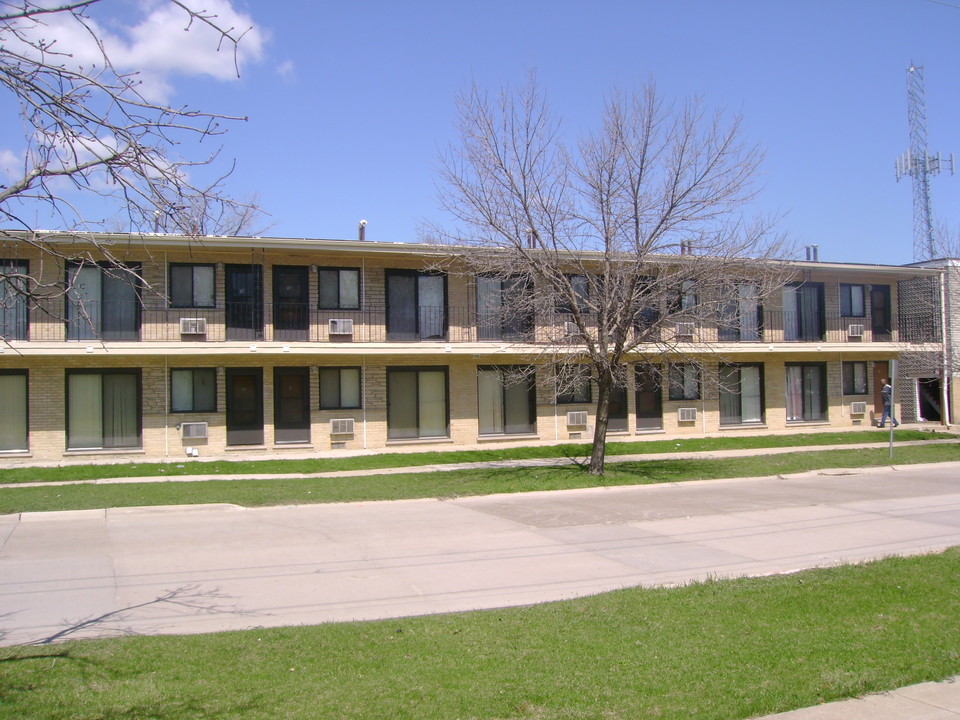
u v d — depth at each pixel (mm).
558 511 15641
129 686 5930
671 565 10719
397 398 25562
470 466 22375
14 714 5383
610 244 18500
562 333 22141
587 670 6270
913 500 16547
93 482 18766
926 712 5500
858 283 31734
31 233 5574
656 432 28344
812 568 10039
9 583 9766
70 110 5078
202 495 16906
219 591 9375
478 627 7523
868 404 32125
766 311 29484
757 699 5652
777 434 29719
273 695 5770
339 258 24438
